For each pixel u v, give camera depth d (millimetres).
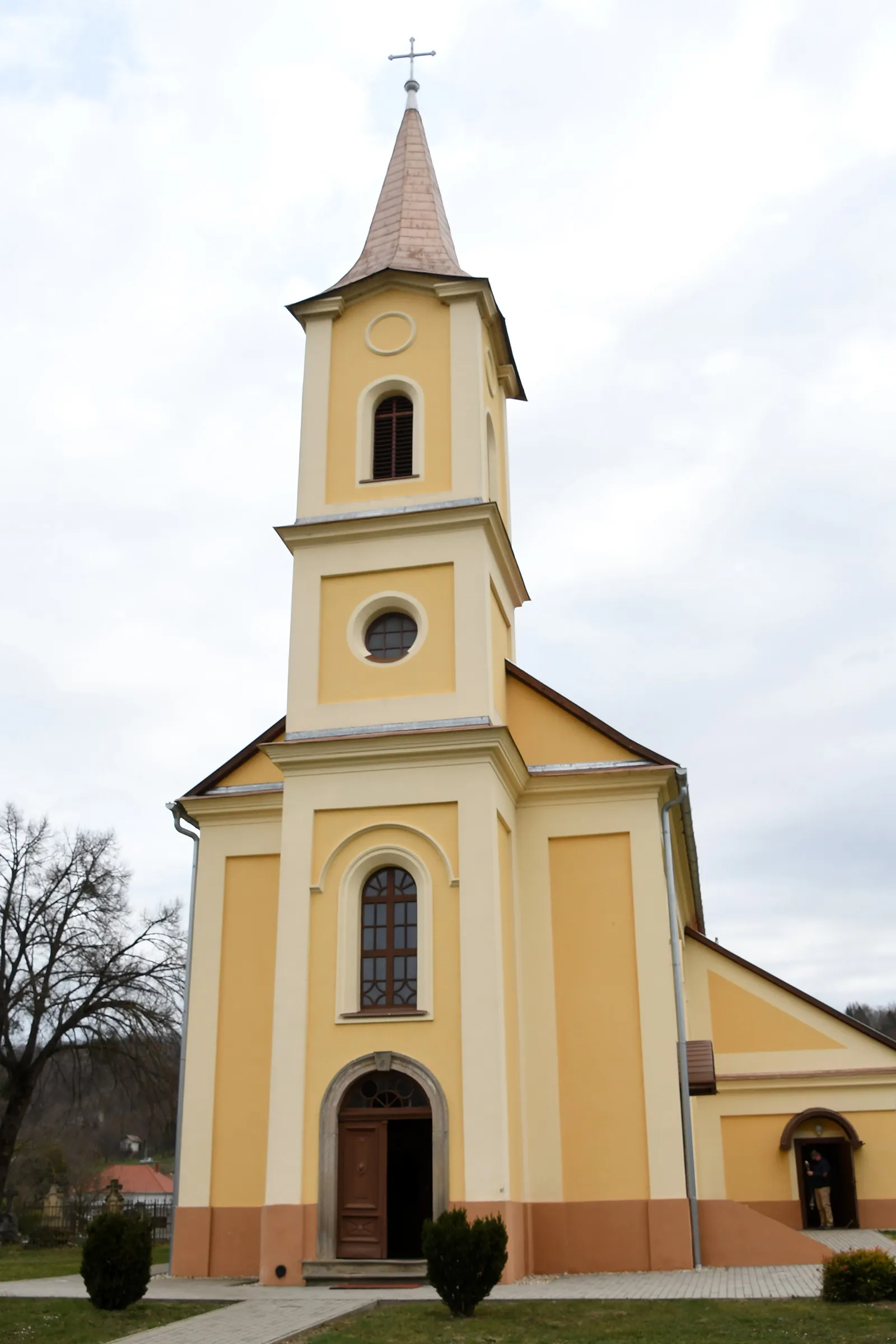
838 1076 28500
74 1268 22328
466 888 20078
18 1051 39344
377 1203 18812
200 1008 22500
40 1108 45500
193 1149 21625
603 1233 20047
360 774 21094
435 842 20422
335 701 22156
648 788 22453
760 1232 19844
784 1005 29234
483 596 22281
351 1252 18656
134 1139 73188
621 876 22094
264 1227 18828
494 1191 18422
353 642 22547
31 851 39844
